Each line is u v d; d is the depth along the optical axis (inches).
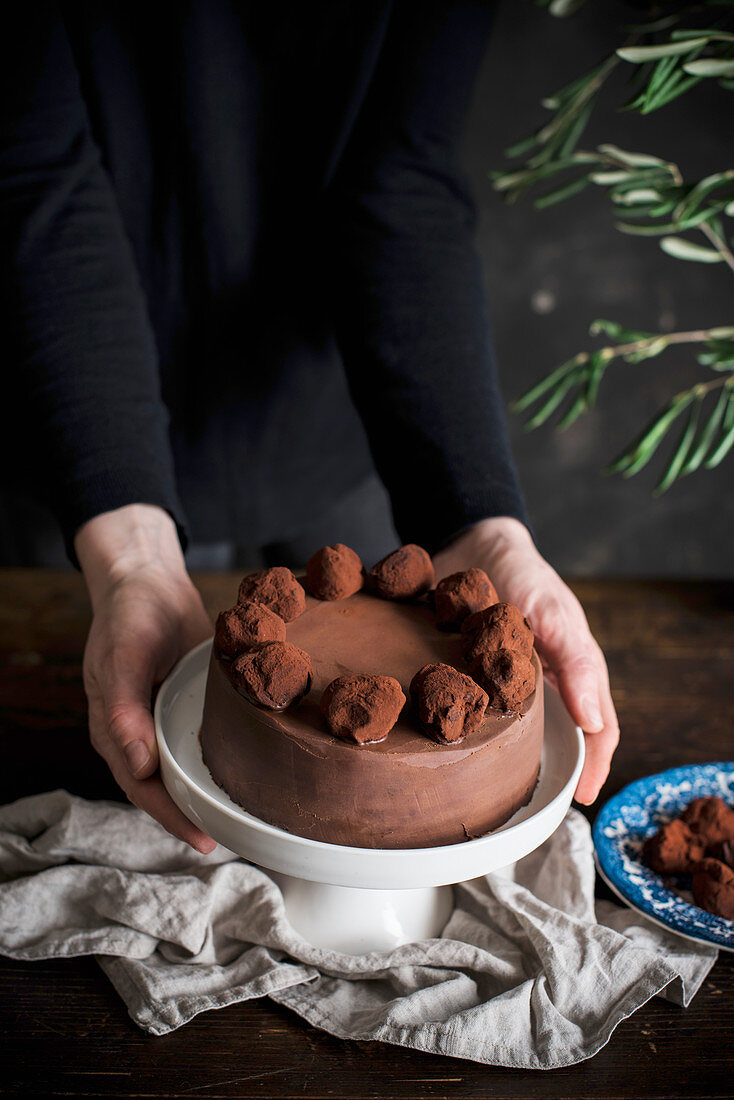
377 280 44.2
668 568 97.6
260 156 46.6
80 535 38.3
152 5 43.0
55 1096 28.4
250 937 32.1
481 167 86.2
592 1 80.4
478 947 31.9
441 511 39.6
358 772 28.5
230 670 30.3
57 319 40.2
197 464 53.1
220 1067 29.2
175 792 30.8
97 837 34.3
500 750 29.5
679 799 36.8
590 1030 29.8
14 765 38.9
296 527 57.3
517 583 37.1
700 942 31.6
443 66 44.4
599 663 36.2
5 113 41.1
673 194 43.9
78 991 31.2
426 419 41.2
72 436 38.9
